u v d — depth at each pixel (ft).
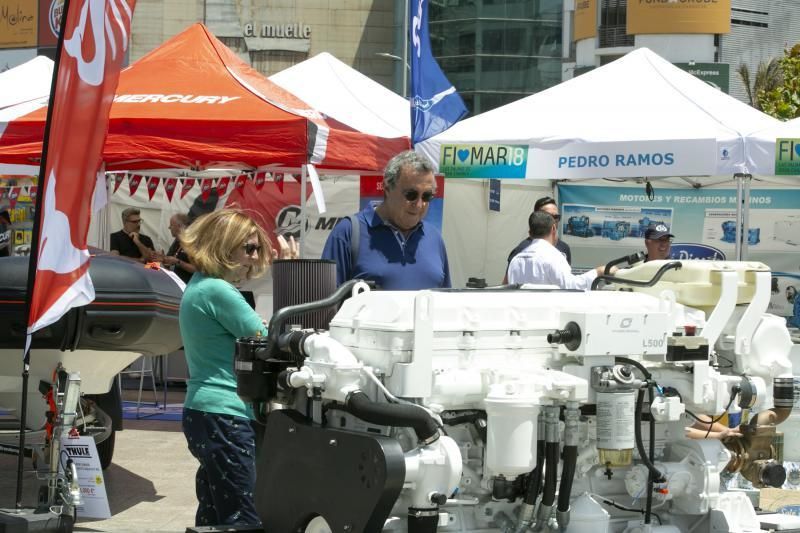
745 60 143.95
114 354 27.17
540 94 39.73
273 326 15.93
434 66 38.40
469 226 51.70
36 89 45.55
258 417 17.07
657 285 18.30
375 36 204.03
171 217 52.16
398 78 201.67
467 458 15.61
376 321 15.02
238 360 16.63
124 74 39.29
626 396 15.57
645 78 39.78
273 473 16.12
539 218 33.73
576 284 33.09
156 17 197.16
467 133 37.68
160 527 26.30
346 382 14.65
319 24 202.28
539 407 15.05
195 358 19.48
